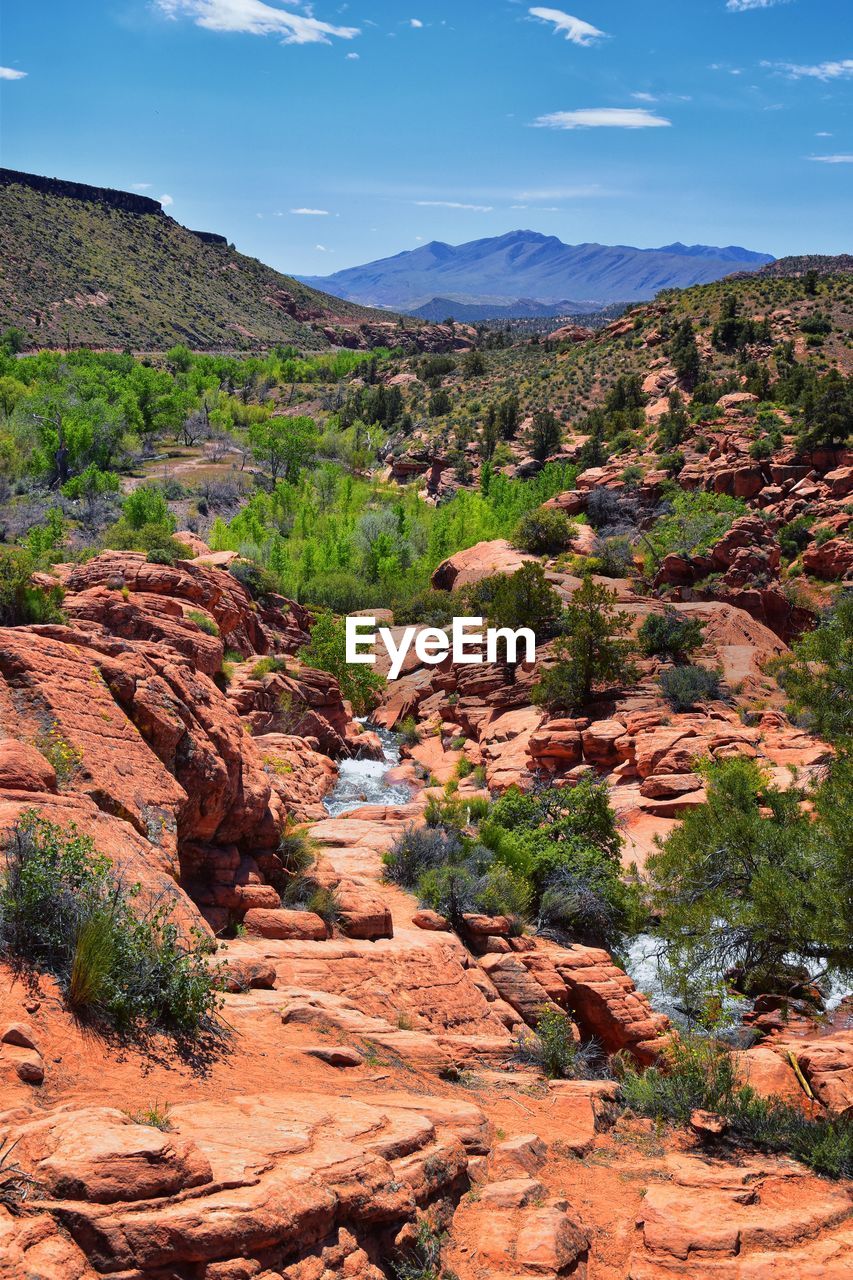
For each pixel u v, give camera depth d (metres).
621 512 77.38
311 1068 8.42
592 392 122.38
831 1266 6.70
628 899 18.72
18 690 11.79
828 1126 8.78
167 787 12.27
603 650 35.28
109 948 7.34
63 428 101.12
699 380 112.19
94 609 27.84
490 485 90.56
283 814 15.56
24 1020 6.65
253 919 12.79
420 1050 9.72
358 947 12.86
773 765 25.55
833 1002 16.22
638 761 28.08
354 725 39.28
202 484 105.12
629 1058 13.04
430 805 20.86
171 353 186.12
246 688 31.75
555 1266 6.33
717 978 16.25
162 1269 4.80
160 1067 7.10
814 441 75.38
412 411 141.75
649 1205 7.42
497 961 14.12
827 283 138.25
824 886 11.70
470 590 50.00
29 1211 4.72
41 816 8.85
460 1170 7.06
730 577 57.94
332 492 97.50
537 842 19.41
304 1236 5.42
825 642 21.50
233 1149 5.78
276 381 189.62
